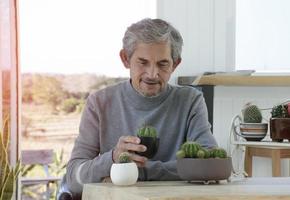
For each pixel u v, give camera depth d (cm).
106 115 201
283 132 323
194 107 204
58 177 394
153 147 169
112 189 147
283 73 386
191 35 384
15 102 352
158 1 381
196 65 385
